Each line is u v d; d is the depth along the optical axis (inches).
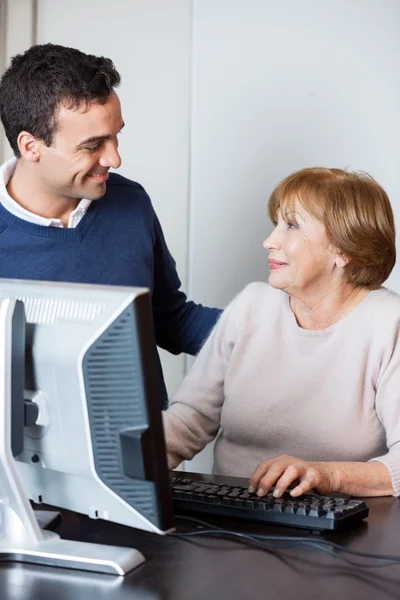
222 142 125.3
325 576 51.1
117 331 48.9
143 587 49.5
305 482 64.8
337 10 122.3
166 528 50.1
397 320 80.1
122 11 122.7
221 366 87.3
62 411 51.8
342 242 78.3
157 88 124.4
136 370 48.6
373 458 80.6
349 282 81.7
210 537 58.4
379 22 122.2
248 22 123.4
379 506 66.8
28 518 54.1
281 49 123.4
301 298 82.1
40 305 53.1
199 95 124.7
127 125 124.8
